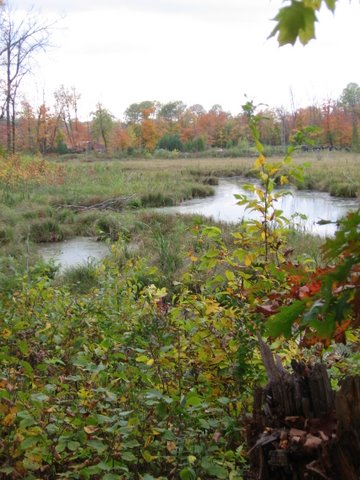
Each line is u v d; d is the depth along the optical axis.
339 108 63.22
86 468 2.74
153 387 3.54
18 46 31.44
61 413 3.13
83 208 21.72
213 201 26.48
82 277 9.51
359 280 1.72
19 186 25.69
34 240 15.99
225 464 2.90
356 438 2.18
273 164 3.81
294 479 2.36
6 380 3.62
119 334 4.60
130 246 13.46
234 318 3.66
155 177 32.97
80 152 73.81
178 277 8.93
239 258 3.86
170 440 3.08
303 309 1.75
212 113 88.62
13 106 36.75
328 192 28.38
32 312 5.14
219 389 3.53
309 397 2.52
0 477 3.00
